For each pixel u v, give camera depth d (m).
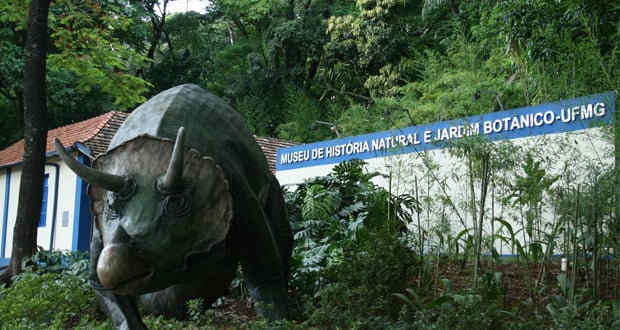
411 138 11.45
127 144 4.06
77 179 15.29
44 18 9.66
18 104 25.50
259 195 5.22
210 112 5.02
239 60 32.09
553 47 10.30
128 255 3.63
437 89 19.84
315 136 26.20
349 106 25.45
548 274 6.96
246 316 6.54
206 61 31.72
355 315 5.54
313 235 8.11
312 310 6.24
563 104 9.31
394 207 8.27
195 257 3.94
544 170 6.96
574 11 9.67
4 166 17.72
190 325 5.28
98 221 4.11
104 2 20.55
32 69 9.55
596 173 6.25
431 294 6.48
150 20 31.19
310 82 28.53
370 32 23.66
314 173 13.94
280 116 28.95
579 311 5.65
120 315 4.42
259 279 4.95
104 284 3.57
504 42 14.66
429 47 24.41
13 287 7.34
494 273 6.82
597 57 7.99
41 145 9.54
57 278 7.79
